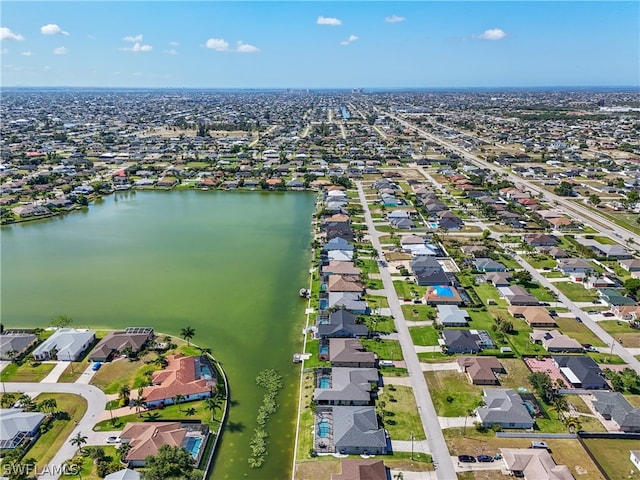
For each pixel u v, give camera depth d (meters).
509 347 112.31
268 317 128.75
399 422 87.94
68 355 106.38
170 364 103.69
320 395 93.19
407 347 112.69
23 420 84.62
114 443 82.06
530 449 80.75
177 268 160.50
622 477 75.56
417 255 166.12
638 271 153.00
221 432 86.94
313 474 76.62
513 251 171.88
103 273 156.00
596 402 92.50
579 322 124.19
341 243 172.75
